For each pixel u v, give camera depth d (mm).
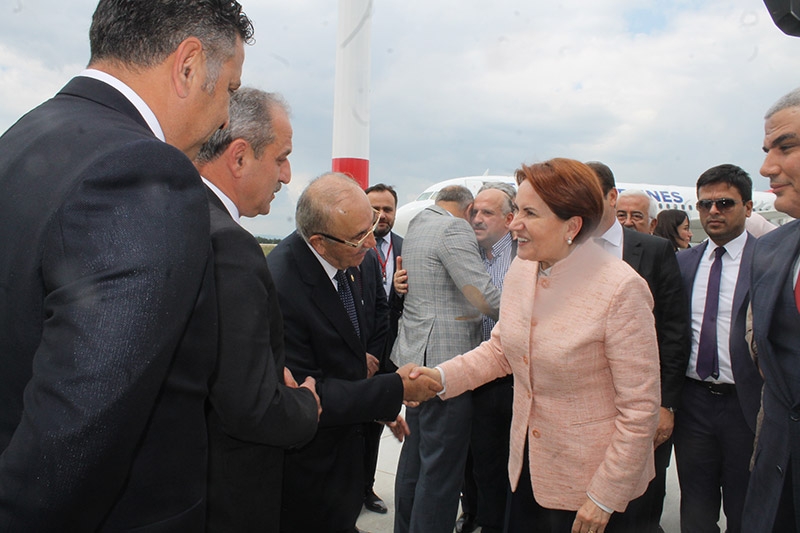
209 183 1284
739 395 2043
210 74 853
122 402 527
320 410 1277
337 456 1606
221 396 1007
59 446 500
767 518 1375
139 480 724
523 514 1596
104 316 537
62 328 541
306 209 1587
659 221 4402
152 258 571
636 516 1500
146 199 603
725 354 2217
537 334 1449
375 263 2498
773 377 1369
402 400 1572
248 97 1298
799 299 1341
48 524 524
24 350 649
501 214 2684
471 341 2395
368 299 2227
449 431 2225
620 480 1321
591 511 1346
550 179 1359
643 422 1317
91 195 585
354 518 1678
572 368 1390
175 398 757
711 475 2318
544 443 1478
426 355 2346
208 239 675
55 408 513
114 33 790
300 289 1580
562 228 1387
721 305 2264
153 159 625
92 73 800
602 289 1363
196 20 816
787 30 920
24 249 628
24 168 670
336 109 4445
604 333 1351
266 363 1069
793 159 1240
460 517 2879
